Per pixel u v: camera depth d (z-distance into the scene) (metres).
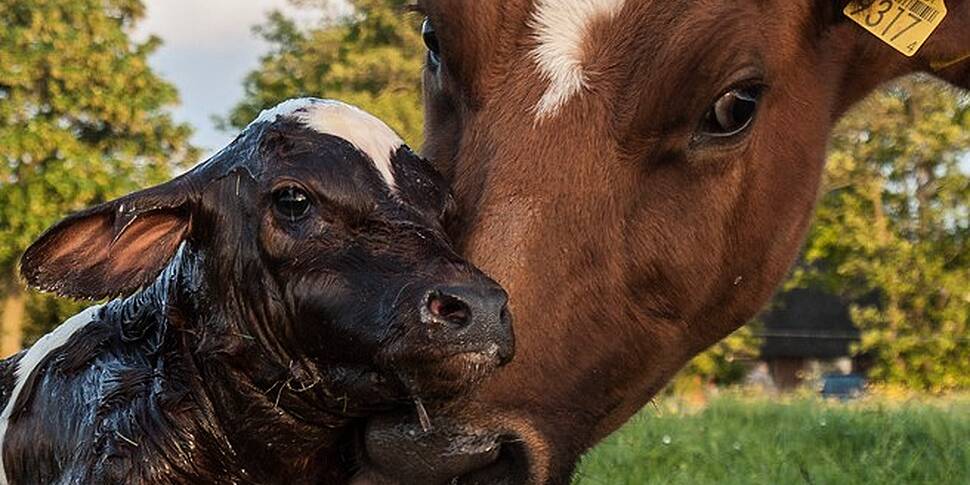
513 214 1.38
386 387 1.27
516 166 1.40
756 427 3.08
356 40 11.20
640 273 1.44
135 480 1.33
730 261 1.52
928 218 9.62
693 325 1.52
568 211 1.40
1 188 8.74
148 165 9.34
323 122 1.34
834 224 9.70
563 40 1.43
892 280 9.69
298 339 1.29
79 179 8.80
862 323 10.11
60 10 9.00
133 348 1.40
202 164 1.35
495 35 1.44
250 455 1.35
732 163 1.47
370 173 1.32
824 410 3.42
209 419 1.36
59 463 1.38
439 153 1.48
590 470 2.49
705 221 1.47
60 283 1.32
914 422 2.98
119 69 9.07
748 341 10.41
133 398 1.36
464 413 1.32
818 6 1.58
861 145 8.97
